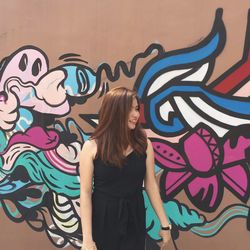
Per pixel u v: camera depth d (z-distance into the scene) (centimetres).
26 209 402
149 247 375
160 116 368
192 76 360
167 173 369
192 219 365
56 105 391
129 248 299
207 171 361
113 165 292
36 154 399
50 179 396
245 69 350
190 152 364
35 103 397
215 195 360
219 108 356
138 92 370
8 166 406
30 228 402
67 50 386
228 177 357
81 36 382
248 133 352
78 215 390
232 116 354
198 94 360
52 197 396
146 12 366
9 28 399
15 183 405
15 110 402
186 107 363
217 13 352
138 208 304
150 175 312
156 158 370
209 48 355
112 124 293
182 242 368
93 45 379
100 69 378
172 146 367
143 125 371
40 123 396
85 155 300
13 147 404
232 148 355
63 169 392
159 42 364
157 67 366
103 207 297
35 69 395
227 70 353
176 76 363
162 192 370
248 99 351
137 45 369
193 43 358
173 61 363
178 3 359
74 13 383
